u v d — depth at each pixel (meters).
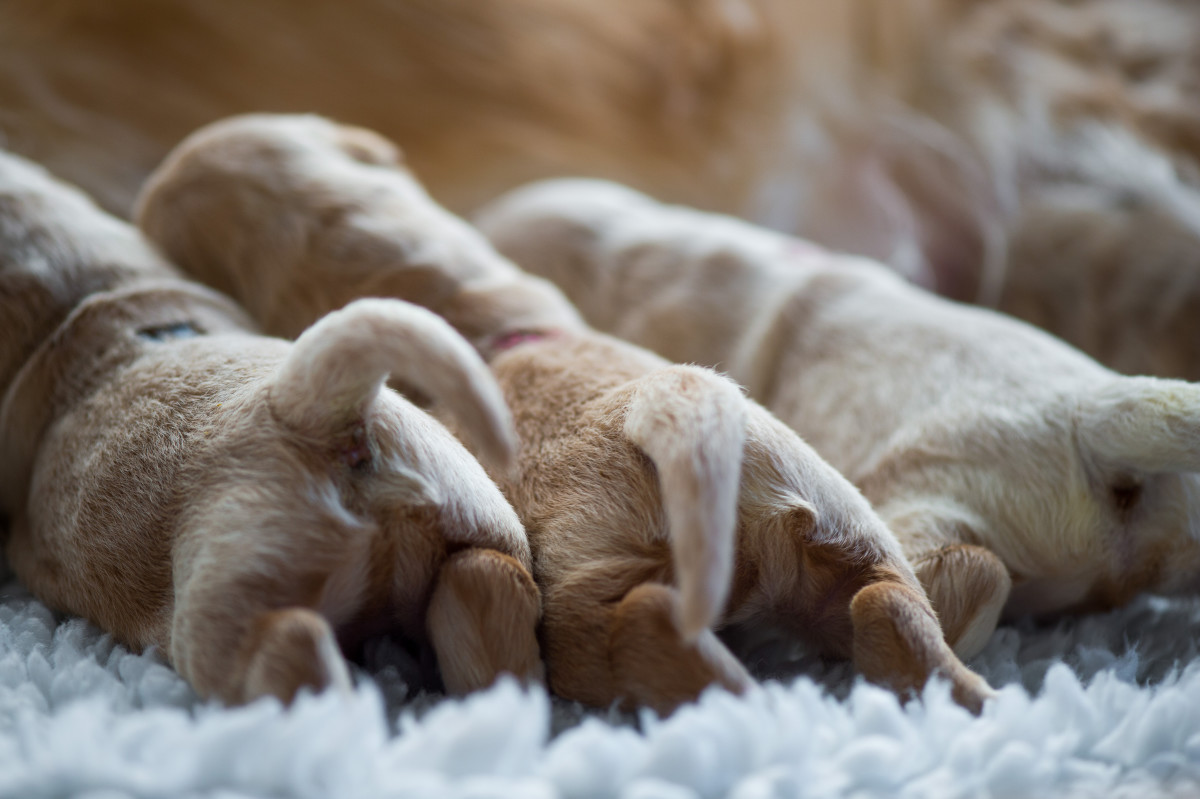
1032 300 0.97
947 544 0.64
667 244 0.83
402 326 0.54
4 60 0.94
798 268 0.80
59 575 0.62
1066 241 0.96
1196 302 0.88
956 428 0.67
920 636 0.57
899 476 0.67
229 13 1.04
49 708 0.57
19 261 0.68
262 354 0.62
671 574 0.58
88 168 0.95
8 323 0.67
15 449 0.66
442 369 0.53
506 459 0.53
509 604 0.57
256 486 0.55
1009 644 0.64
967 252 1.03
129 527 0.58
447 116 1.12
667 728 0.52
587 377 0.64
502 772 0.51
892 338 0.73
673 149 1.20
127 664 0.58
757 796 0.51
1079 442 0.65
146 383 0.62
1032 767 0.53
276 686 0.53
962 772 0.54
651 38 1.19
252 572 0.54
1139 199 0.96
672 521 0.55
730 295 0.79
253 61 1.05
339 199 0.73
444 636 0.57
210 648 0.54
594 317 0.82
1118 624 0.66
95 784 0.50
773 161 1.20
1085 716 0.56
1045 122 1.06
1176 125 1.04
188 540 0.56
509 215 0.89
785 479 0.59
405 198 0.74
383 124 1.10
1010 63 1.12
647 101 1.19
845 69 1.20
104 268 0.69
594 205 0.88
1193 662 0.61
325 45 1.08
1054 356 0.69
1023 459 0.65
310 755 0.50
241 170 0.74
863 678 0.58
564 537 0.59
